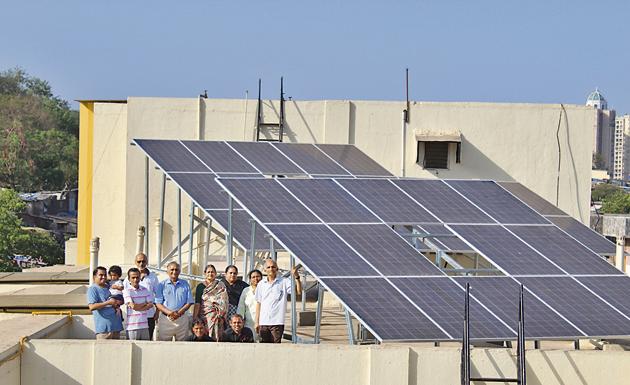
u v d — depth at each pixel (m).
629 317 29.02
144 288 31.02
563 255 32.03
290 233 30.30
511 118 58.78
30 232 115.69
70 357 28.27
